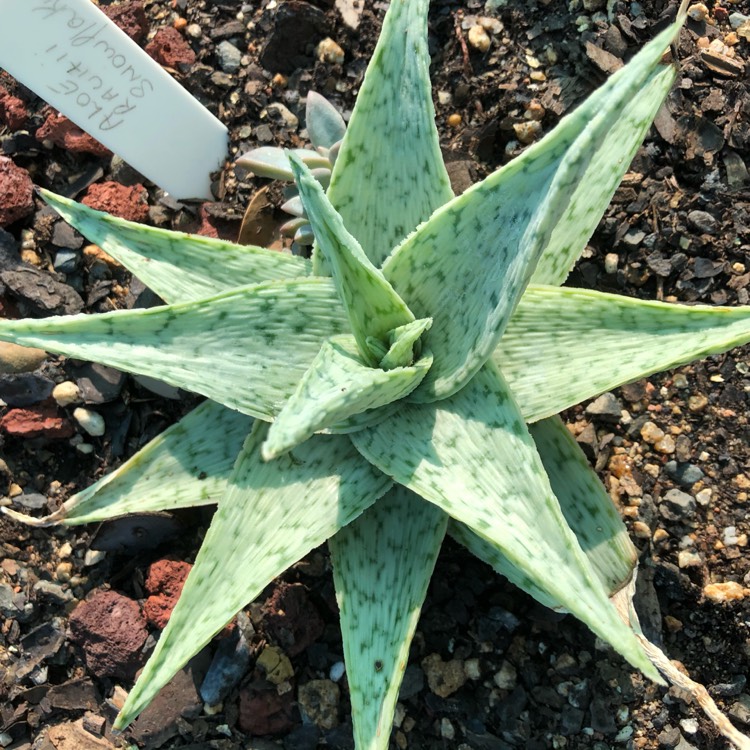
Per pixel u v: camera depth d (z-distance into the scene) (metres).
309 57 0.33
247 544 0.22
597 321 0.22
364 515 0.23
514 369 0.22
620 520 0.24
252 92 0.32
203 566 0.22
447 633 0.27
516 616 0.27
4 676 0.28
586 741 0.26
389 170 0.22
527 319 0.22
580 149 0.16
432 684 0.27
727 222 0.29
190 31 0.33
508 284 0.19
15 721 0.28
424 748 0.27
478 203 0.20
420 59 0.21
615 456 0.28
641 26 0.31
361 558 0.23
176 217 0.32
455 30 0.31
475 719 0.27
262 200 0.31
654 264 0.29
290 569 0.28
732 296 0.29
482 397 0.21
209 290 0.25
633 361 0.21
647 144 0.30
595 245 0.30
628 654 0.18
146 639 0.27
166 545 0.29
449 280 0.21
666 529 0.27
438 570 0.28
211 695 0.27
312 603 0.28
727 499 0.27
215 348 0.22
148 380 0.29
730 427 0.28
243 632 0.27
